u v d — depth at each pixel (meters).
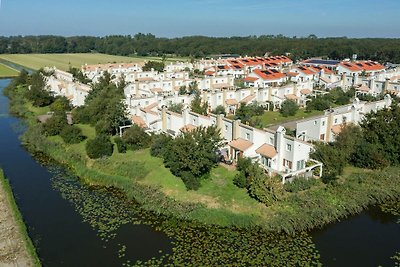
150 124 83.94
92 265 43.78
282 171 63.03
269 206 54.16
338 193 57.41
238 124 68.50
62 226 52.34
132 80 142.25
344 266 43.34
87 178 67.38
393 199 58.84
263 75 145.25
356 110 79.19
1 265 43.06
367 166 66.56
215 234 49.88
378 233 50.25
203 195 57.94
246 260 44.38
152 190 59.97
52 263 44.16
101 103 96.81
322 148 64.12
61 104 114.81
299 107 119.88
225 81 142.50
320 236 49.47
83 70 169.50
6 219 53.06
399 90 121.62
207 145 60.28
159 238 49.25
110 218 54.47
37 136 87.50
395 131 68.50
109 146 74.31
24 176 69.38
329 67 181.50
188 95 104.88
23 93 139.62
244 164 61.59
